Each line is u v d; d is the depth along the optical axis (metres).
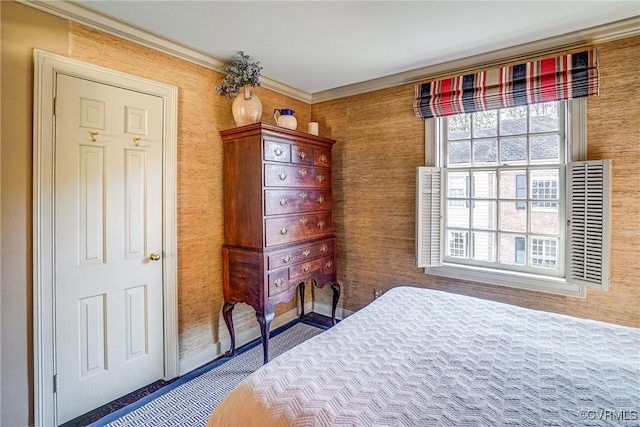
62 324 1.79
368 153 3.08
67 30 1.79
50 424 1.75
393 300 1.93
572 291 2.18
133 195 2.07
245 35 2.14
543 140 2.34
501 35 2.15
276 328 3.21
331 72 2.79
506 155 2.49
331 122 3.32
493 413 0.96
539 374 1.16
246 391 1.12
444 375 1.15
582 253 2.09
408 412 0.96
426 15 1.90
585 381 1.12
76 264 1.84
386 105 2.96
